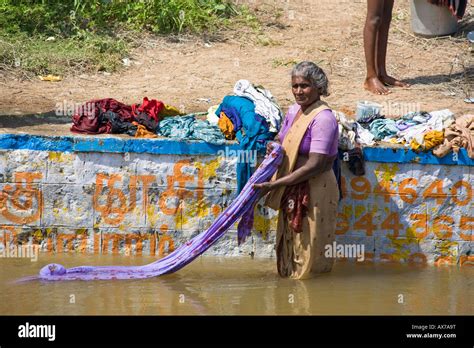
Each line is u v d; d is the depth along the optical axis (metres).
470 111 8.73
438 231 7.32
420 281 6.86
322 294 6.45
